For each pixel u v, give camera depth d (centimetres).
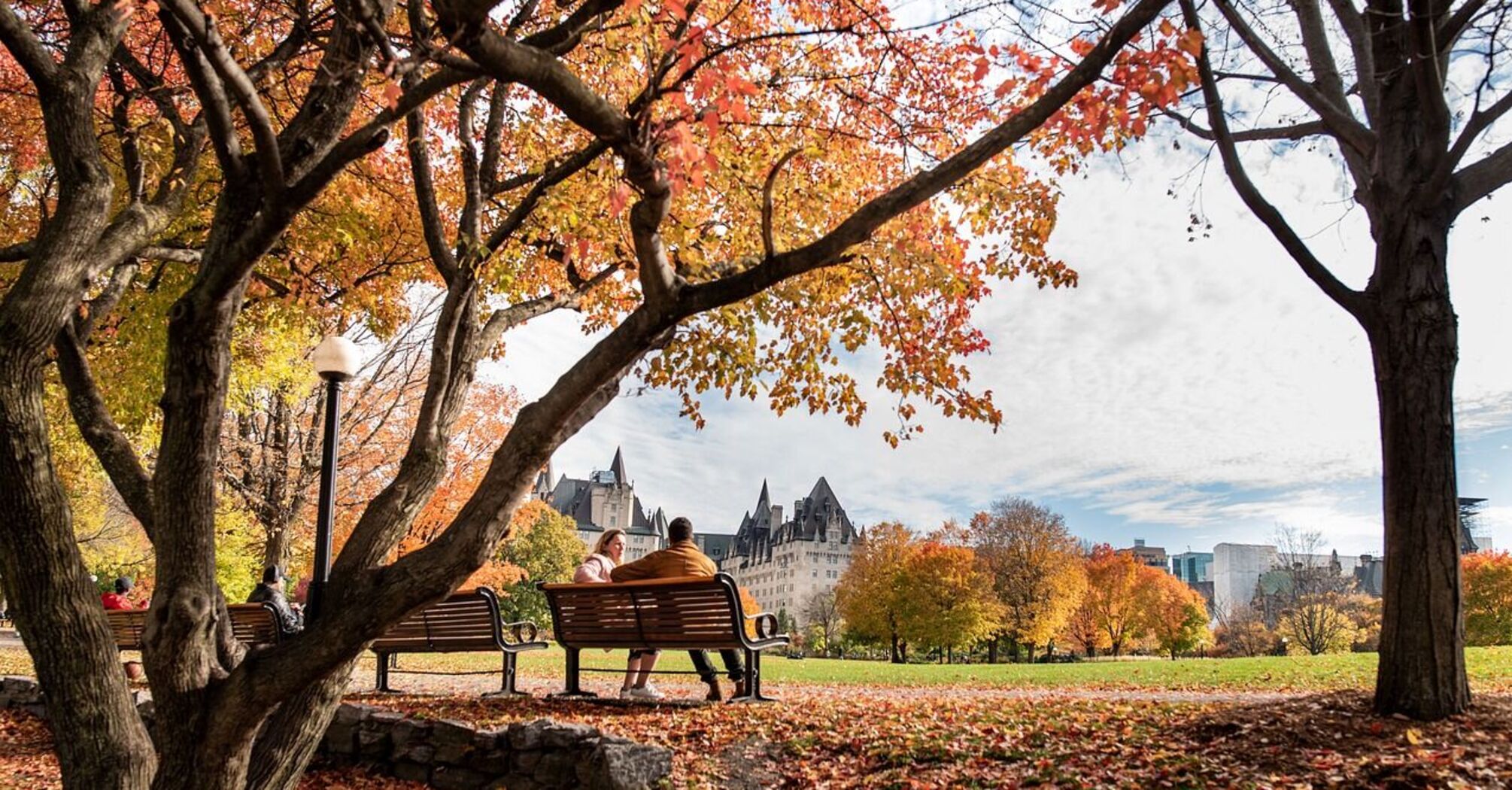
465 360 551
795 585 17300
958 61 663
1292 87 767
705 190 696
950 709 782
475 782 639
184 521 416
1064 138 475
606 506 17875
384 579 391
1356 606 6519
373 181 1009
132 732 411
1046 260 741
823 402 777
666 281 375
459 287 561
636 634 802
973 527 6825
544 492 17125
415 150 601
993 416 751
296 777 428
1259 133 895
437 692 940
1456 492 661
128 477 476
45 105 448
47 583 398
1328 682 1209
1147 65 394
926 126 699
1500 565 6075
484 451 2119
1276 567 7425
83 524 3083
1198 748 605
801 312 742
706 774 605
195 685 405
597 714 745
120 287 791
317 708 428
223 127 412
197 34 331
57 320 420
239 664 421
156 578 415
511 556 7088
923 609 6053
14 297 413
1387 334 686
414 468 486
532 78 316
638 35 544
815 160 739
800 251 372
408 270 1196
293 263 1102
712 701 795
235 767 402
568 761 598
